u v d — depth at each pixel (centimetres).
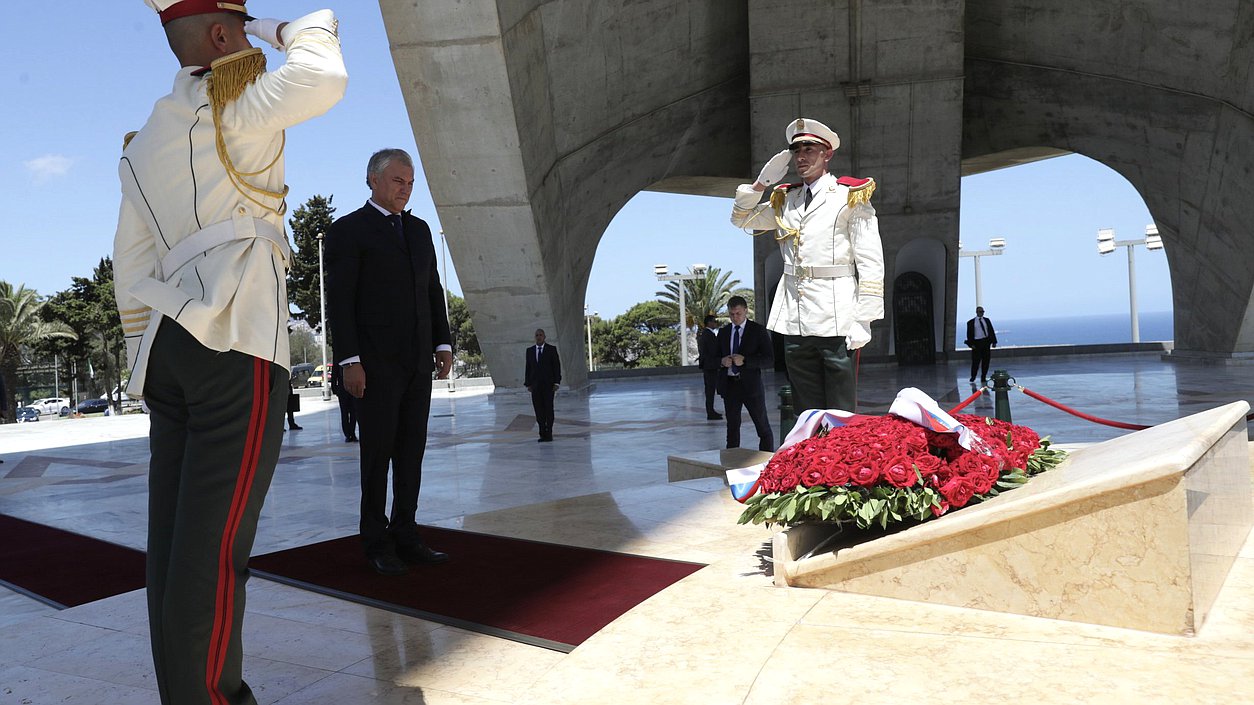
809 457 301
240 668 198
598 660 229
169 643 187
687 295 6600
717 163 2505
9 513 756
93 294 5953
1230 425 286
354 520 630
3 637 322
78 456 1315
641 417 1530
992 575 244
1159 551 220
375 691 260
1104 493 225
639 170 2244
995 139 2417
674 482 603
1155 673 191
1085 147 2288
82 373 6538
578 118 1845
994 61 2244
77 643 313
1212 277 2109
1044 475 315
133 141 199
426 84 1506
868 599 263
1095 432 963
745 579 297
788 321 482
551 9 1555
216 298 182
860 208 458
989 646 215
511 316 1947
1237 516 288
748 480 354
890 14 2016
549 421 1223
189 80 194
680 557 394
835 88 2150
